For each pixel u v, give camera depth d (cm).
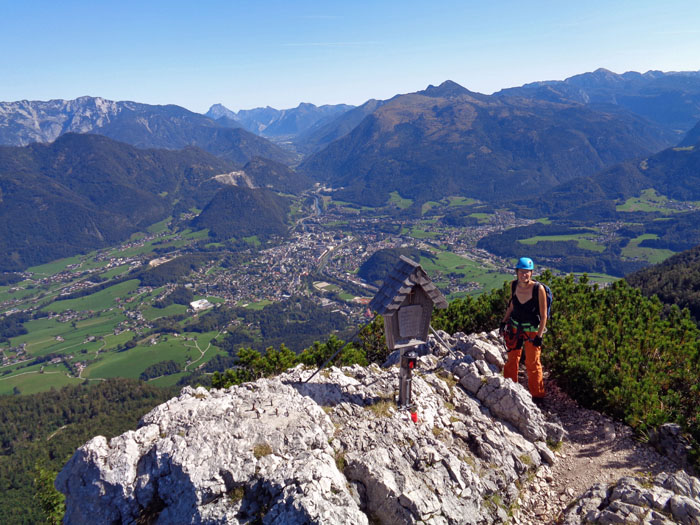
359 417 854
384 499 654
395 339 853
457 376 1074
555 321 1290
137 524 635
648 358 1119
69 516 671
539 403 1088
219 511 603
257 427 711
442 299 862
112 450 686
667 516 659
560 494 798
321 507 570
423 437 793
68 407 11712
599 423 983
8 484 8275
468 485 720
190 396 844
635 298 1481
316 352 1881
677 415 890
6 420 11156
